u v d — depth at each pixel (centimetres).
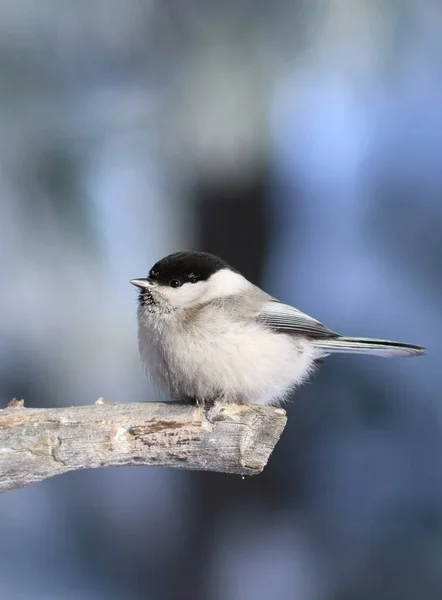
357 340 670
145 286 627
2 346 738
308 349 664
